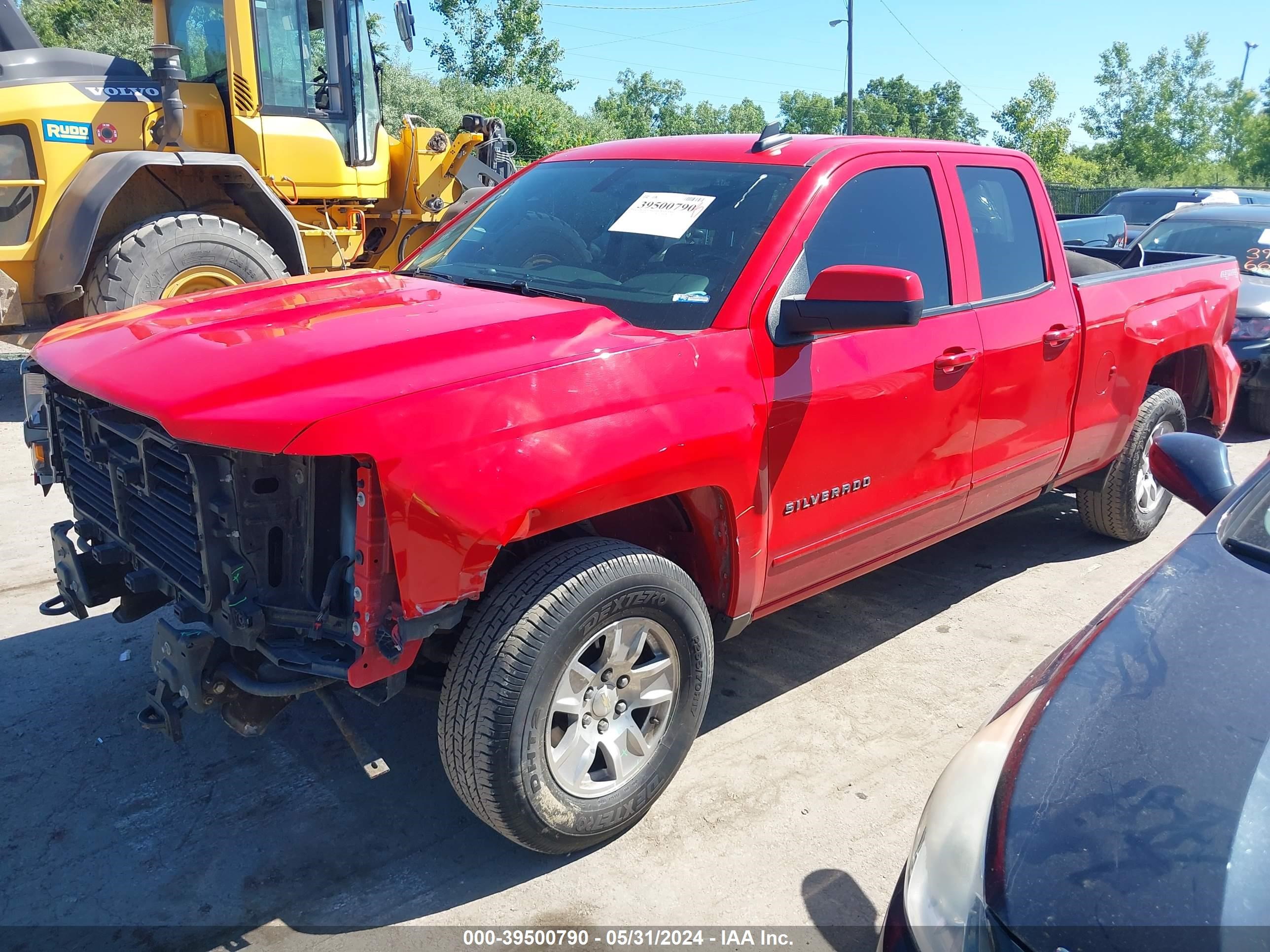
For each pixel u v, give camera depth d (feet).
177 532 8.50
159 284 23.68
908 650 13.76
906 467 11.94
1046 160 177.27
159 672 8.65
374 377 7.95
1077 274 19.65
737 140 12.53
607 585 8.59
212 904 8.73
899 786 10.64
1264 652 6.85
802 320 10.05
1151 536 18.51
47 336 10.78
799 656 13.52
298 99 27.58
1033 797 6.00
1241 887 5.20
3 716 11.46
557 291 10.92
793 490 10.55
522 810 8.49
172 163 24.17
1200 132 175.22
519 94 111.45
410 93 93.50
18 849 9.35
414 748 11.18
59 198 24.00
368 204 30.32
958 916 5.67
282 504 8.13
